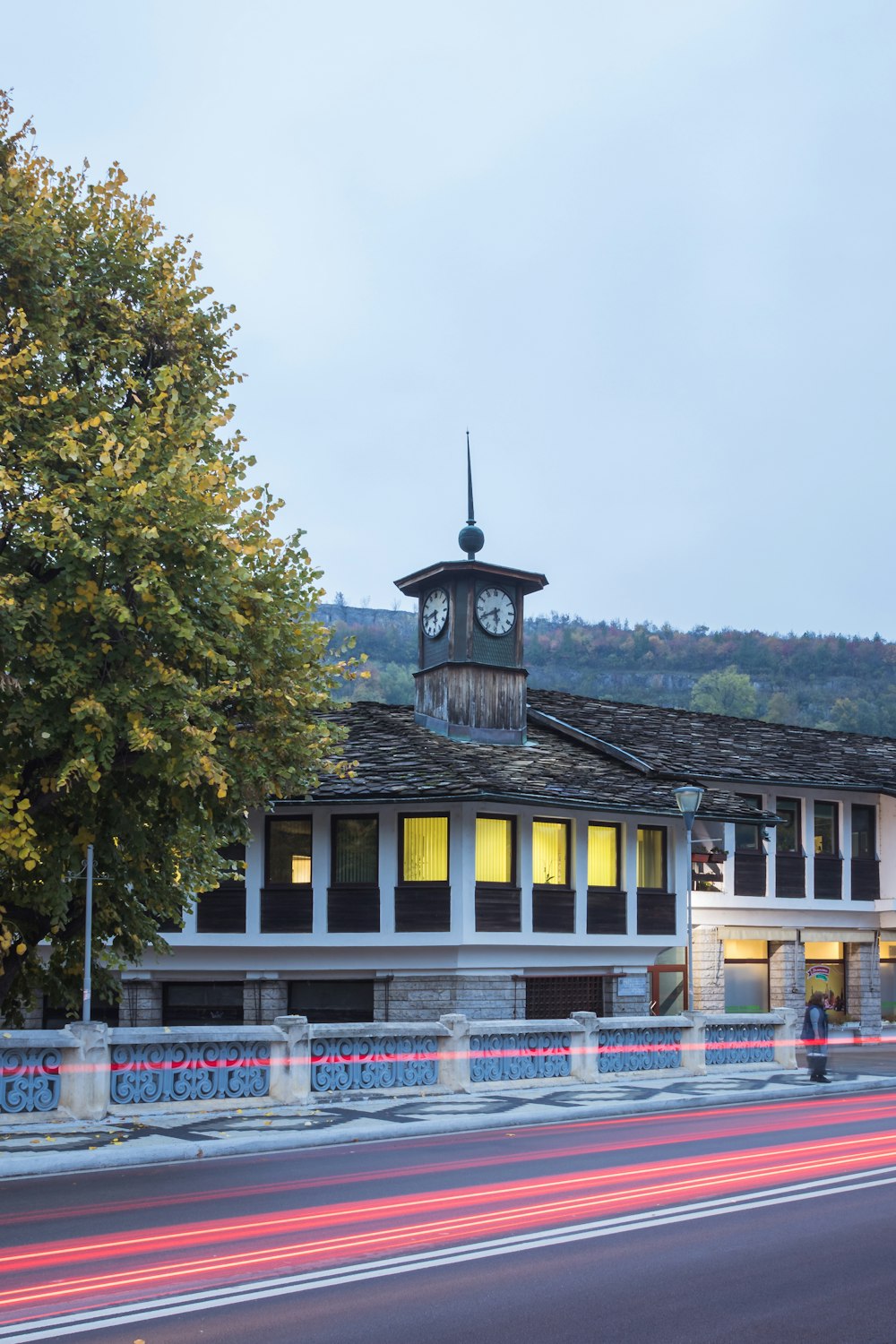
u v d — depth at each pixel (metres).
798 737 41.88
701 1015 24.86
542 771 30.06
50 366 17.41
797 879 36.84
